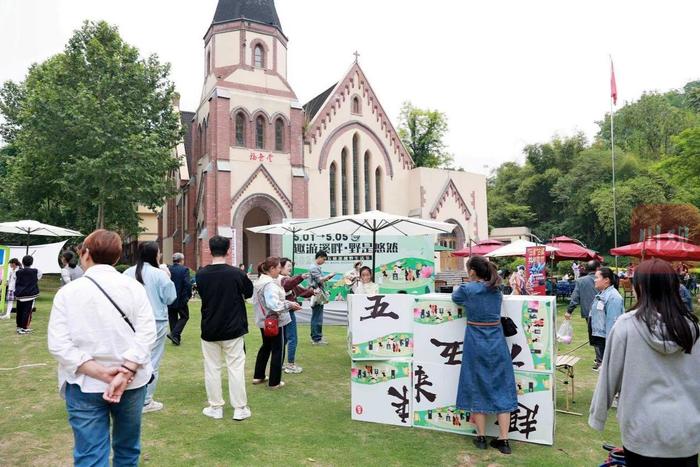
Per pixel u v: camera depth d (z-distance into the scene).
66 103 21.81
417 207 33.66
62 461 4.88
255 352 10.54
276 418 6.28
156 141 24.22
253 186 27.95
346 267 15.43
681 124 51.75
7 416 6.19
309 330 14.01
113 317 3.43
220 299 6.07
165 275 6.50
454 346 5.91
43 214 28.08
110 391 3.31
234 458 5.01
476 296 5.41
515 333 5.65
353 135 32.47
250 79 28.61
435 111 46.66
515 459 5.10
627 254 15.53
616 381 3.12
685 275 17.16
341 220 9.89
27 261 12.05
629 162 47.47
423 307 6.08
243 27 28.69
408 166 34.53
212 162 26.98
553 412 5.53
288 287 8.54
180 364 9.14
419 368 6.07
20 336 11.62
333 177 31.77
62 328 3.32
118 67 24.06
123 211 26.09
